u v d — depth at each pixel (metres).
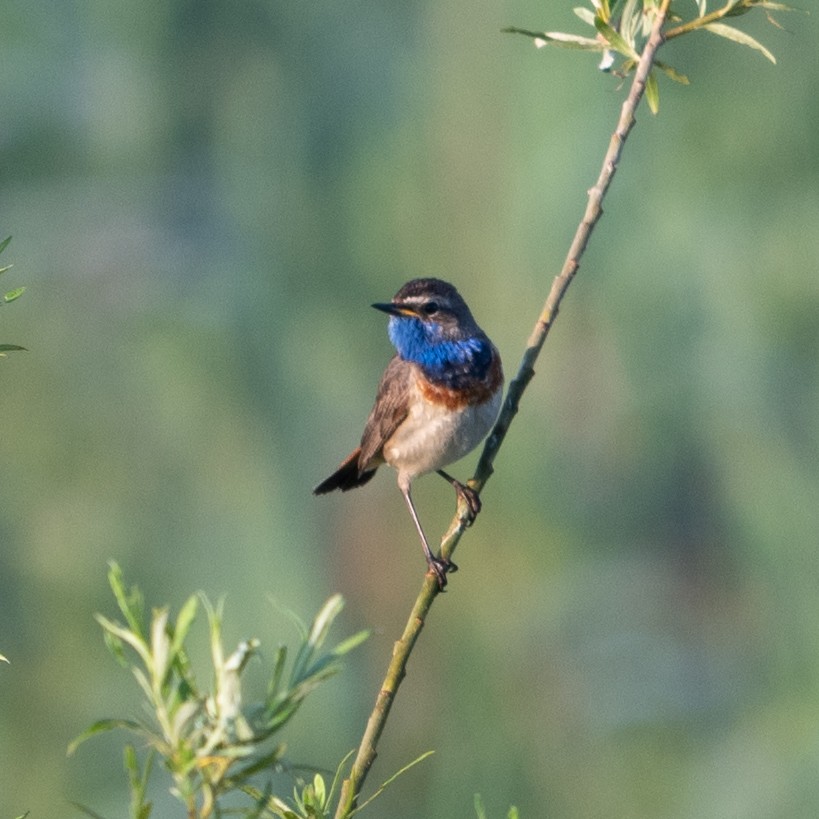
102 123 14.80
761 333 13.71
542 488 14.38
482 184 14.16
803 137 13.52
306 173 15.04
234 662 3.25
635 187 13.88
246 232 15.02
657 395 14.11
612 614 14.49
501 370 8.01
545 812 14.09
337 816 4.00
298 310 15.03
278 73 15.06
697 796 13.86
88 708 12.91
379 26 15.03
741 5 5.25
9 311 14.38
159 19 14.70
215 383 14.62
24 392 14.19
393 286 14.84
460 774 14.24
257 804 3.37
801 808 13.47
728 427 13.86
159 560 13.84
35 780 12.62
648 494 14.58
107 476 14.08
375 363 15.21
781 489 13.79
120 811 12.14
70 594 13.35
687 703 14.35
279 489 14.52
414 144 14.58
